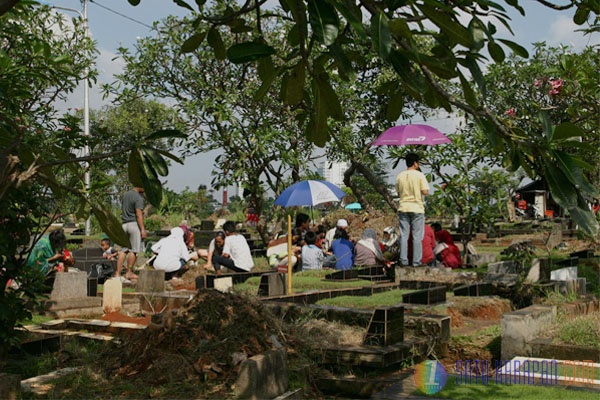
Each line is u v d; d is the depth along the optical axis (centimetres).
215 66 1561
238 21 391
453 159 1309
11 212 490
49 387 466
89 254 1638
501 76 1492
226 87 1562
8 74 601
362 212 2119
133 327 639
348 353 537
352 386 498
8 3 363
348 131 1606
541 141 304
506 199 1315
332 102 308
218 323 512
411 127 1182
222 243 1271
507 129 323
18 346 525
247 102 1537
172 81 1573
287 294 835
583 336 599
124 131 2802
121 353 521
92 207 418
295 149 1555
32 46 726
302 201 1397
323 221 2155
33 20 1261
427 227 1186
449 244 1262
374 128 1759
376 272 1172
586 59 830
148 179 354
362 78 1677
